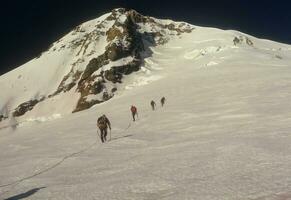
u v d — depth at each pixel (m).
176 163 15.30
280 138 17.77
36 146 35.19
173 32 190.25
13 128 108.56
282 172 11.45
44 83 156.62
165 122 37.50
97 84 119.88
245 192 9.94
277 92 44.22
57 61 172.88
